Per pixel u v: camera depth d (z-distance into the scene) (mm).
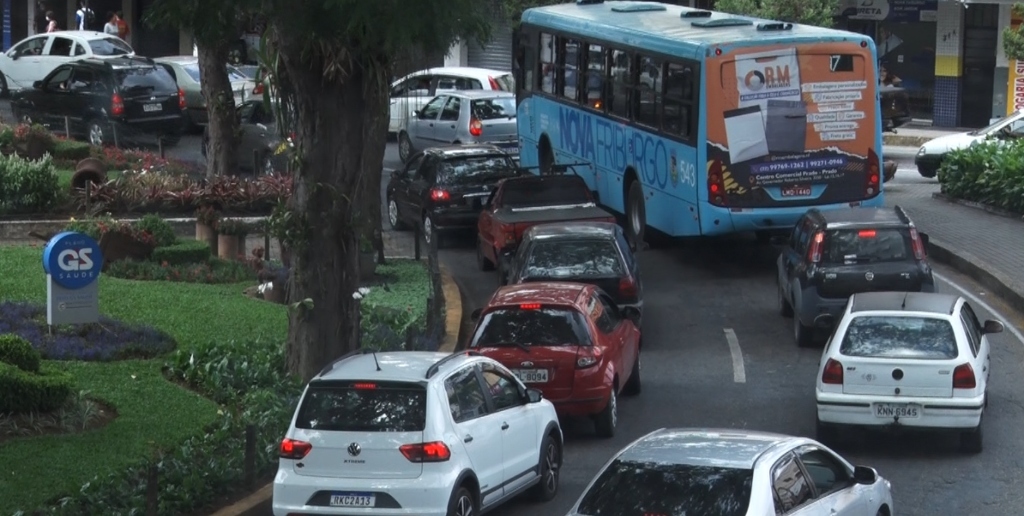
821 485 21297
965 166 63375
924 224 57594
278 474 24328
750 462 19781
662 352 40875
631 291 39812
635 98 52156
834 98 46844
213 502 26406
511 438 26562
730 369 38875
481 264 51719
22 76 89625
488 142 70500
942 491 28406
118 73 73625
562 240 40906
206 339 36469
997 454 30922
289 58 31828
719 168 46469
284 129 33062
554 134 61594
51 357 33625
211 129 59062
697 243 56219
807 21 75000
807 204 47094
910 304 31922
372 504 23781
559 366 31688
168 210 54031
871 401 30266
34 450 27172
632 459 20219
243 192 54469
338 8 29219
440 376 24922
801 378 37781
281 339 36750
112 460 27031
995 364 38312
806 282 40125
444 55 33062
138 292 41375
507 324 32469
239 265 46156
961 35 88875
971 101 89875
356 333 34406
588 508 19547
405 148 75500
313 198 33250
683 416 34500
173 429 29219
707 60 46188
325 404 24469
